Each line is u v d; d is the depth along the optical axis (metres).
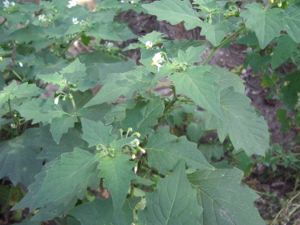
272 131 0.77
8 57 0.59
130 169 0.27
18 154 0.46
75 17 0.59
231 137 0.35
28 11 0.61
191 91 0.30
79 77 0.44
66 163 0.29
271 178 0.69
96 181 0.32
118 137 0.34
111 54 0.63
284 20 0.34
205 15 0.39
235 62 0.92
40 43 0.57
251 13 0.34
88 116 0.42
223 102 0.36
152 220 0.27
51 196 0.28
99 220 0.30
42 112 0.42
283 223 0.59
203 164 0.31
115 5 0.62
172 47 0.43
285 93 0.56
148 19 1.00
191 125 0.62
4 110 0.48
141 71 0.36
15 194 0.55
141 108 0.35
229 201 0.33
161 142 0.32
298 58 0.53
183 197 0.28
